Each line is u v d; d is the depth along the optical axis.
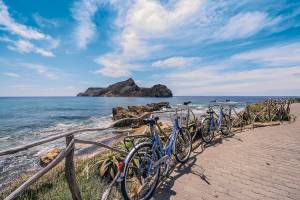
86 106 68.19
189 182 3.93
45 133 18.45
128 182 3.68
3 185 5.75
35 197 3.64
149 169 3.29
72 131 2.45
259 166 4.75
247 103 10.71
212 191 3.63
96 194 3.47
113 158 4.29
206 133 6.49
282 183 3.96
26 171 7.84
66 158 2.45
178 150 4.70
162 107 40.47
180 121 4.86
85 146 9.41
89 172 4.24
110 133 14.72
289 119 12.06
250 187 3.79
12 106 70.81
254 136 7.70
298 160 5.14
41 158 8.57
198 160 5.07
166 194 3.52
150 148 3.43
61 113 41.94
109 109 54.06
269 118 11.62
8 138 16.14
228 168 4.61
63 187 3.74
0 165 8.70
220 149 5.99
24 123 26.09
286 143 6.71
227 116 7.90
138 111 28.41
